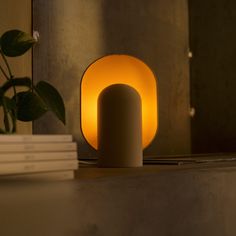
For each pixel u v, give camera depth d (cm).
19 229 41
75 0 136
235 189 78
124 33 156
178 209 64
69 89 132
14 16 108
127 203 54
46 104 63
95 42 143
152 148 167
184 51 190
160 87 173
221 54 185
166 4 179
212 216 71
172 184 63
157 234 59
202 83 189
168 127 177
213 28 187
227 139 182
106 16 148
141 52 164
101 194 51
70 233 46
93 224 49
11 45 66
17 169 42
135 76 90
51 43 126
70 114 131
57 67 128
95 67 90
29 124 110
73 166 48
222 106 184
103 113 75
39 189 44
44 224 44
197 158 103
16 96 66
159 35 174
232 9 183
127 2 158
